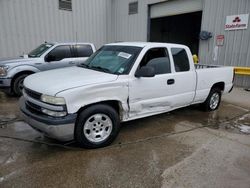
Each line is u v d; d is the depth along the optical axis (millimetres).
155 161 3275
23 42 11664
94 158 3303
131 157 3367
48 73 4031
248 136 4312
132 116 3998
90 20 14148
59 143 3734
